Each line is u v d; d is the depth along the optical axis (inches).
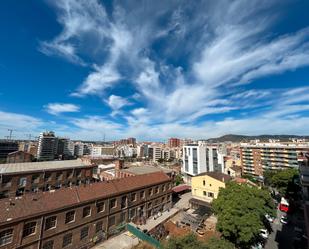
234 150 5767.7
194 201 2074.3
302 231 1563.7
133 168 2591.0
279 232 1593.3
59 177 2315.5
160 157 7829.7
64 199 1162.6
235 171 3727.9
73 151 6958.7
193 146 3951.8
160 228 1536.7
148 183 1791.3
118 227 1423.5
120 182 1606.8
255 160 4222.4
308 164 1307.8
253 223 1063.0
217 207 1339.8
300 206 2097.7
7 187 1899.6
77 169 2490.2
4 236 884.6
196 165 3850.9
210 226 1619.1
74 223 1154.0
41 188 2128.4
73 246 1141.1
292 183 2283.5
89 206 1256.2
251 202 1166.3
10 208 959.6
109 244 1272.1
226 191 1417.3
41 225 1006.4
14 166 2160.4
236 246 1162.0
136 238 1349.7
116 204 1449.3
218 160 4030.5
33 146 6072.8
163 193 1971.0
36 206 1031.0
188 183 3312.0
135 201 1626.5
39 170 2135.8
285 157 3777.1
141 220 1624.0
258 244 1284.4
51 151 5969.5
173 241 760.3
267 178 3248.0
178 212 1950.1
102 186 1446.9
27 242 949.2
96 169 3097.9
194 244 737.6
